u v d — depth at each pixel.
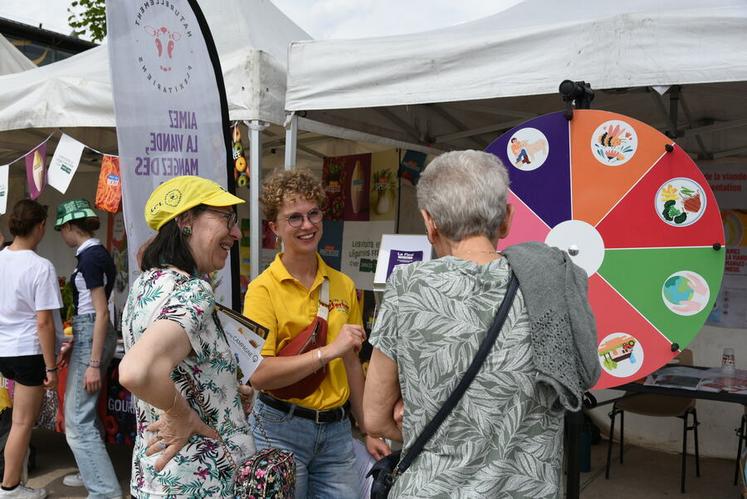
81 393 3.85
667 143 1.99
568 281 1.37
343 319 2.41
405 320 1.38
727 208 4.85
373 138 4.07
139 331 1.70
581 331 1.34
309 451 2.36
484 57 2.79
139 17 2.85
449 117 4.48
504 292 1.35
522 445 1.32
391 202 4.65
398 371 1.41
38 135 5.32
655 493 4.29
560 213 2.14
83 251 3.83
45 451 4.99
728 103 4.03
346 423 2.46
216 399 1.75
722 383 3.68
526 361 1.32
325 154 5.52
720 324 4.86
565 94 2.11
